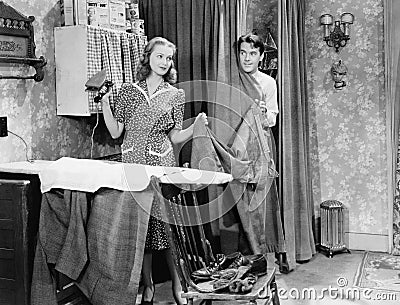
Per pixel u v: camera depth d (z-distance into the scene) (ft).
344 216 17.63
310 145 17.80
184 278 9.83
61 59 13.99
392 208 16.96
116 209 10.94
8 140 12.87
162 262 14.64
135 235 10.87
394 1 16.43
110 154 16.22
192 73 15.44
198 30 15.21
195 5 15.19
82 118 15.14
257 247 14.28
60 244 11.35
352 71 17.33
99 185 10.96
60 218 11.35
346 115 17.47
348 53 17.35
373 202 17.34
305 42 17.51
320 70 17.65
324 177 17.80
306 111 17.15
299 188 16.26
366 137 17.30
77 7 13.87
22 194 11.12
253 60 14.52
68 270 11.10
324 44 17.54
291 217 15.61
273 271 10.80
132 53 15.08
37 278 11.32
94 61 13.93
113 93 14.19
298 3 16.62
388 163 16.89
